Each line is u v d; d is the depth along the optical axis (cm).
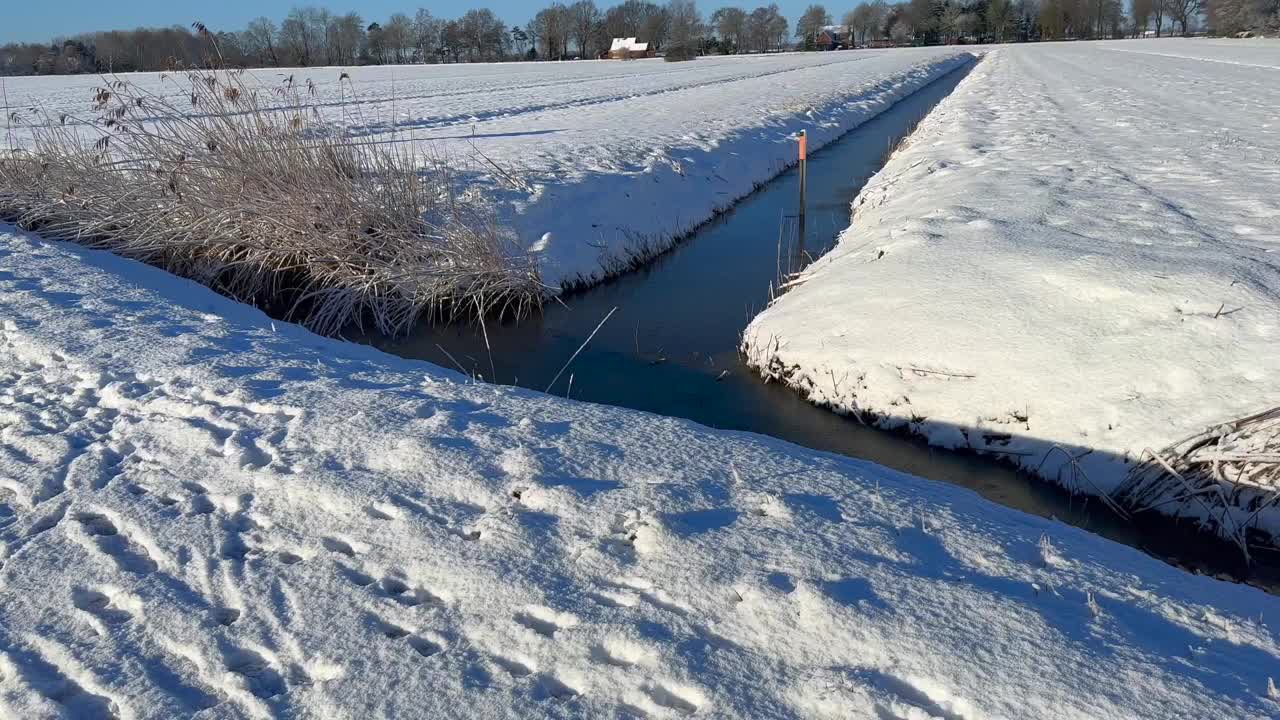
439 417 338
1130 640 207
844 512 268
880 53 7519
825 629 209
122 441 332
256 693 201
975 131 1352
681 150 1288
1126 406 420
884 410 496
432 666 205
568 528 257
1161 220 643
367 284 752
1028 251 563
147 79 3641
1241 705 184
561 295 812
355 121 1711
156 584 242
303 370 406
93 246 809
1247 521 372
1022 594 226
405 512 269
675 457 307
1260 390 396
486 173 1023
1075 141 1159
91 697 203
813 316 591
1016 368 463
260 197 784
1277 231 602
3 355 432
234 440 323
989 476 441
